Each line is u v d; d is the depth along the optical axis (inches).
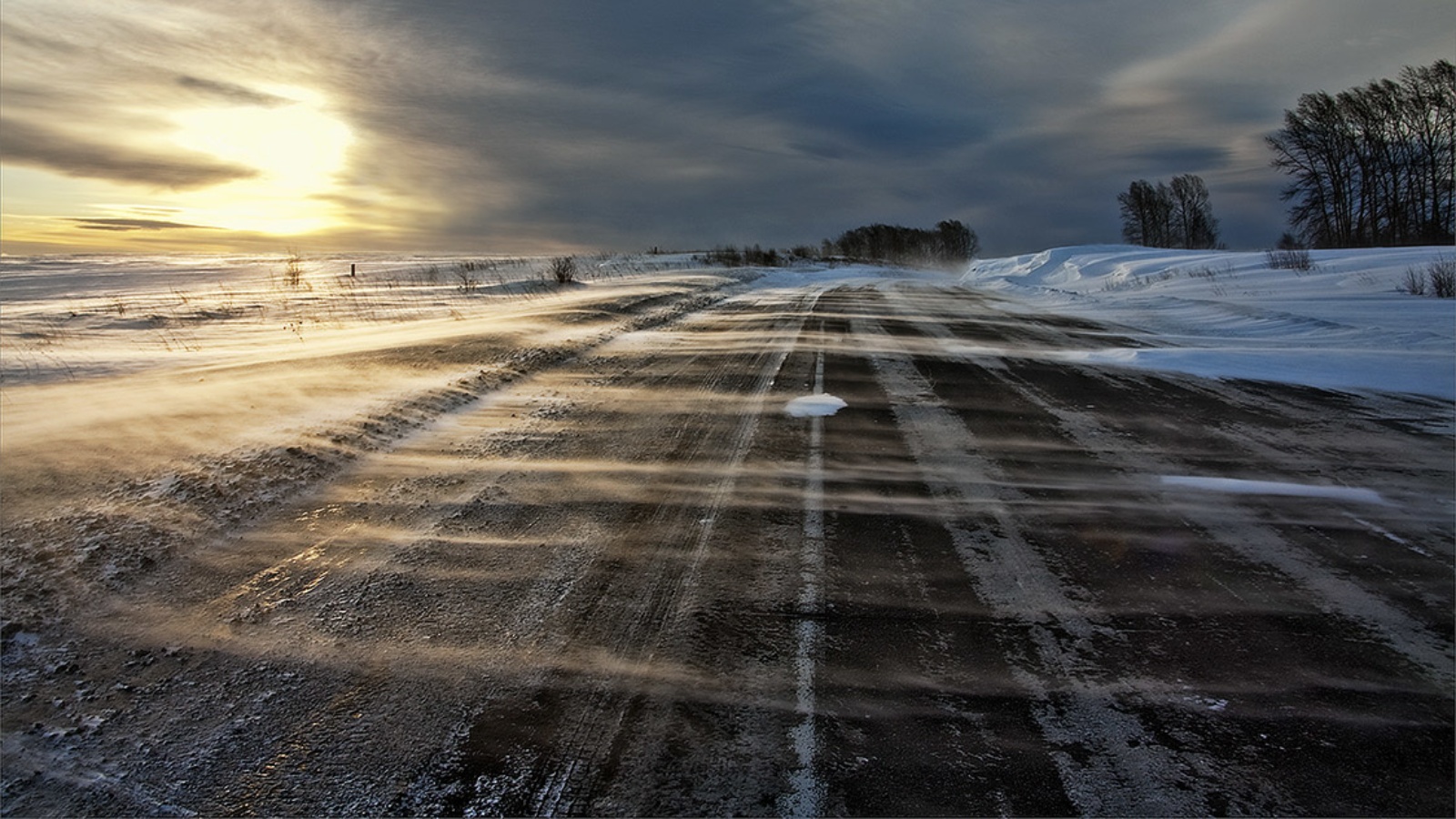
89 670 104.1
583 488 178.2
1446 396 274.5
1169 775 85.7
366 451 198.4
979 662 108.0
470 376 286.5
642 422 237.0
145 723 94.4
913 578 134.3
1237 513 165.2
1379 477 188.4
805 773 86.0
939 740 91.6
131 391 239.5
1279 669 106.6
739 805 81.2
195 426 202.4
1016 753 89.1
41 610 115.8
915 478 187.8
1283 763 87.6
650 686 102.4
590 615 120.8
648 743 91.0
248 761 88.4
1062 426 236.4
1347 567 138.8
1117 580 133.8
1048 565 139.6
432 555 141.3
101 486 158.7
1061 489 180.5
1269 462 199.8
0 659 104.9
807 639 114.3
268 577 131.6
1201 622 119.5
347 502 165.8
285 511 160.1
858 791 83.2
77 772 86.2
